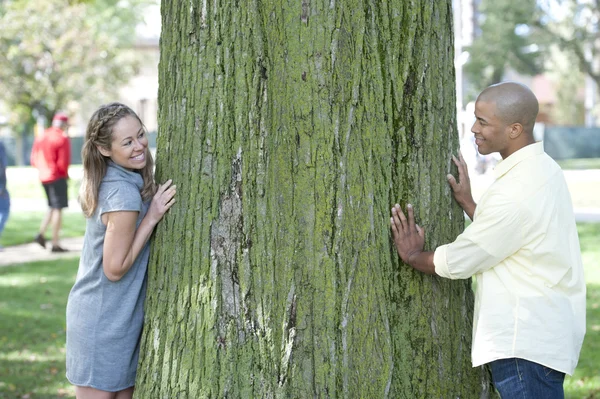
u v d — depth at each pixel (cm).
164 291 309
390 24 303
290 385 292
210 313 296
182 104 306
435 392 310
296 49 294
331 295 294
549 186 293
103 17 4728
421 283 310
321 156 295
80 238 1294
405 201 307
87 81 2859
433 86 312
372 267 299
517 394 290
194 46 302
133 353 328
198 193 301
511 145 301
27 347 661
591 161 3228
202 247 299
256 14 294
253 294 294
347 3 296
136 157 318
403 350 306
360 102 298
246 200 294
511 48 4456
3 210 1050
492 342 292
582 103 5294
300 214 296
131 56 3262
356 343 296
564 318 291
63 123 1129
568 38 4431
